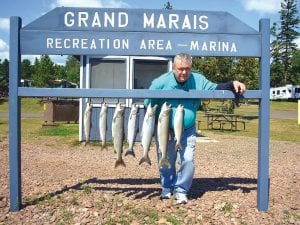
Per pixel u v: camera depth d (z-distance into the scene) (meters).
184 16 6.36
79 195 7.04
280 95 77.88
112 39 6.31
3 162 10.45
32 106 49.22
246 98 6.33
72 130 19.91
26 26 6.21
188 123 6.47
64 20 6.27
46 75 75.62
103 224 5.71
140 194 7.14
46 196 6.89
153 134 6.26
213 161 11.20
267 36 6.38
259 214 6.29
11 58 6.14
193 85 6.42
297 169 10.09
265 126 6.38
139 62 14.65
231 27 6.40
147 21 6.34
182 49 6.38
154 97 6.15
